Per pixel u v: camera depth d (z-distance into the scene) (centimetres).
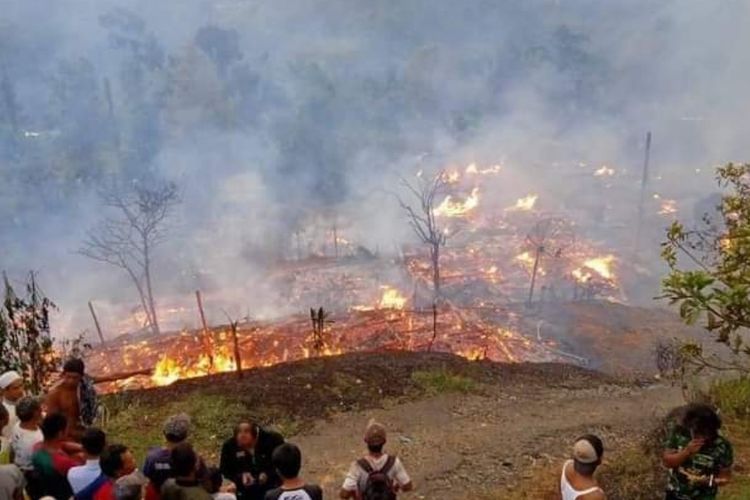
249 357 2677
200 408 1263
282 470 596
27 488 684
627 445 1163
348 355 1672
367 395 1395
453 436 1217
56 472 671
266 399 1334
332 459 1129
